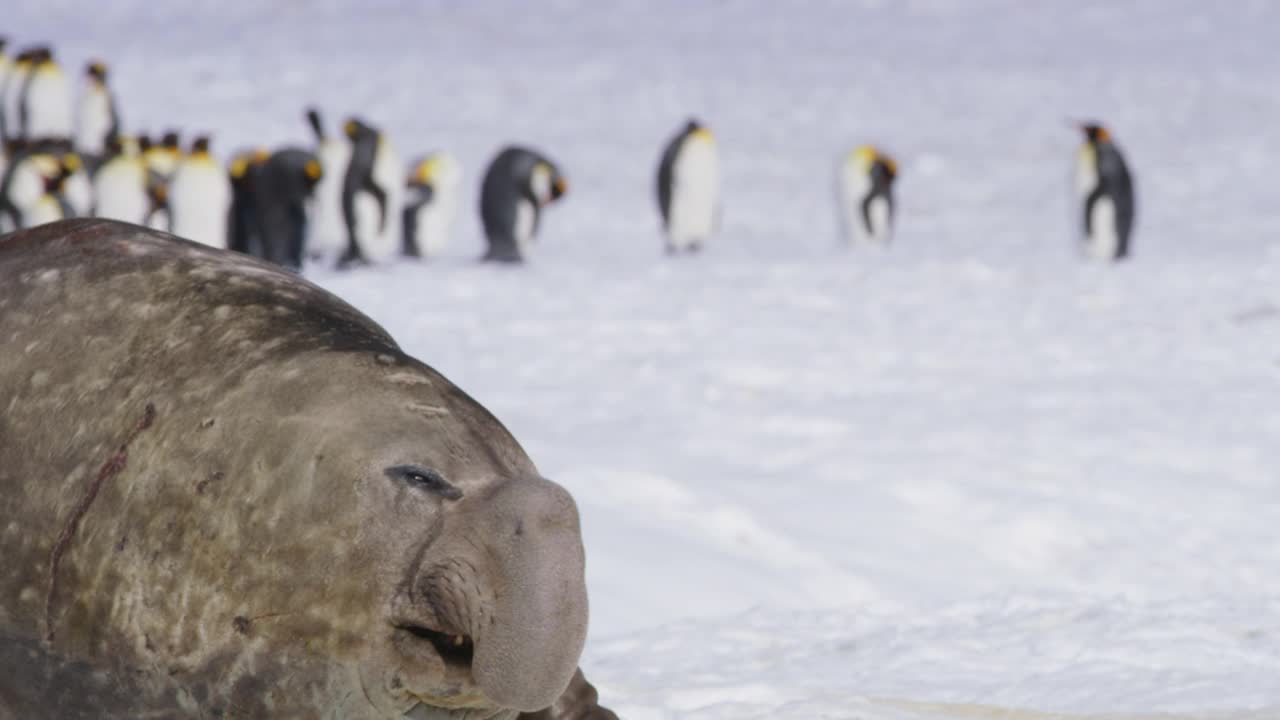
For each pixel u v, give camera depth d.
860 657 18.27
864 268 66.50
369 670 9.58
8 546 10.43
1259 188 100.75
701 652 18.77
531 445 30.92
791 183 108.88
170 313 10.70
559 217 94.88
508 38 198.88
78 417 10.45
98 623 10.08
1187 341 46.44
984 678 17.44
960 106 143.88
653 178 110.50
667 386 39.00
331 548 9.60
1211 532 27.02
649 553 23.97
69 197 76.19
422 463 9.73
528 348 44.88
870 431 33.84
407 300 55.47
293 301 10.79
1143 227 87.00
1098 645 18.56
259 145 120.00
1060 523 26.98
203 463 9.98
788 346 45.91
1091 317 51.41
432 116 139.12
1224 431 34.44
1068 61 172.38
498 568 9.25
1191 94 144.12
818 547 25.25
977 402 37.62
